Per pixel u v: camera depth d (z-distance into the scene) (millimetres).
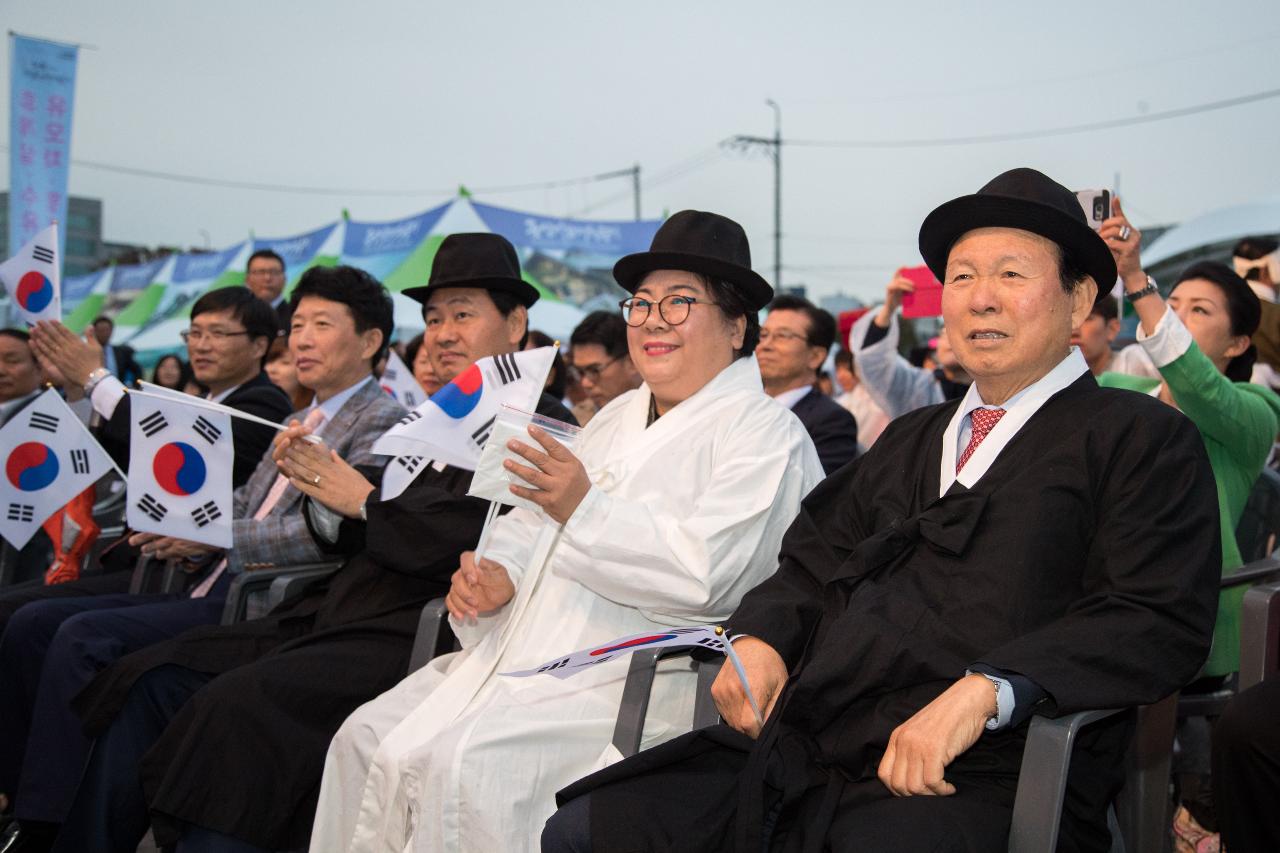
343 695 3156
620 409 3387
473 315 3768
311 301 3934
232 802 2943
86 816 3277
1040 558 2168
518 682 2803
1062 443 2260
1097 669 1982
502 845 2502
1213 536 2131
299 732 3057
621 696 2791
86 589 4375
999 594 2158
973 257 2371
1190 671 2029
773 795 2193
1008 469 2299
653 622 2812
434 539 3244
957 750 1950
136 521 3604
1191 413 3117
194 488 3666
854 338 5355
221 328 4586
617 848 2102
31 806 3496
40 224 9250
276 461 3412
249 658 3422
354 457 3840
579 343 5336
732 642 2434
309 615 3527
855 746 2160
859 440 7445
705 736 2268
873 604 2260
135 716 3338
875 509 2506
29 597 4297
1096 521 2209
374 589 3430
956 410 2539
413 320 11188
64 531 4648
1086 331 4184
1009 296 2322
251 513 4066
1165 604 2039
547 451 2627
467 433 3109
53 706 3559
